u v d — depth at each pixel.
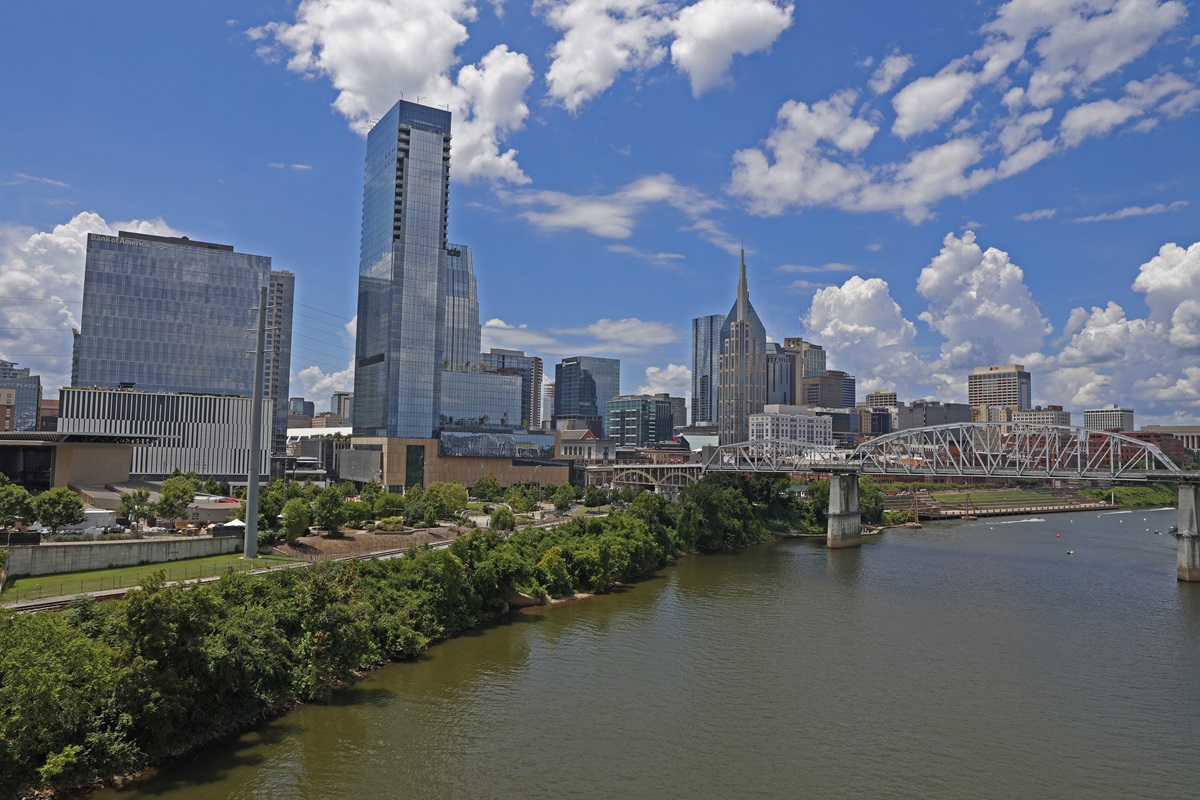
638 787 62.88
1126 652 103.44
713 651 101.25
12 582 86.12
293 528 121.50
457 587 108.31
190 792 57.78
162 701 61.06
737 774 65.81
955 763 68.81
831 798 62.06
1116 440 196.75
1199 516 159.38
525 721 75.38
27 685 53.38
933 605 131.75
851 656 100.31
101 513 126.38
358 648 82.12
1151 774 67.12
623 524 169.62
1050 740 74.06
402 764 64.81
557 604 127.38
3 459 162.75
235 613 76.31
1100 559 188.75
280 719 72.38
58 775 54.81
